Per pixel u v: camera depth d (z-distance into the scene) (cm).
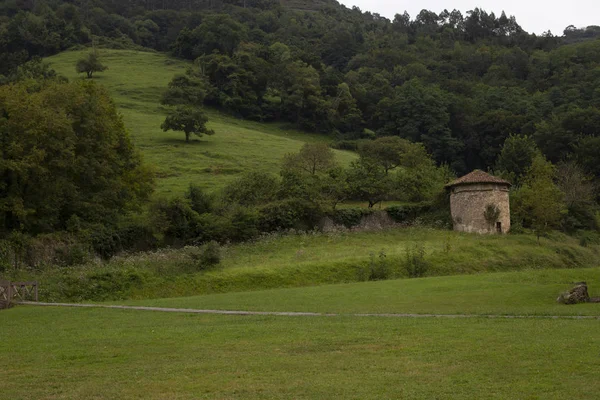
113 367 1831
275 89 17238
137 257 5172
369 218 7350
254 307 3244
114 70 17775
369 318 2669
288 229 6706
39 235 5125
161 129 12512
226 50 19912
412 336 2136
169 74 17762
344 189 7756
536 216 7050
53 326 2733
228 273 4894
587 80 17562
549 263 6122
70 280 4353
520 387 1473
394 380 1581
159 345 2139
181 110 11862
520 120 14675
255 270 5000
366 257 5556
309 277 5044
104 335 2400
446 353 1845
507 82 19625
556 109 14925
